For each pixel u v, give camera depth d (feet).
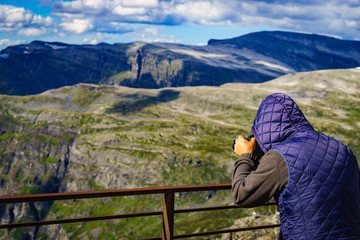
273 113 7.79
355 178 7.38
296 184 6.83
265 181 7.00
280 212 7.23
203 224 434.30
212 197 545.85
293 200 6.86
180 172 610.65
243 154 8.00
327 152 7.18
